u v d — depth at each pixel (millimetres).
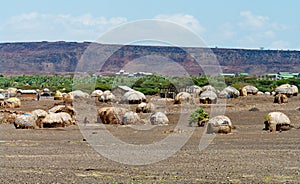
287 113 69750
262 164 32250
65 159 34125
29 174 28328
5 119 62844
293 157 35281
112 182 25984
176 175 28266
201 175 28266
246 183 26062
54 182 26062
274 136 48344
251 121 61781
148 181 26328
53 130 53594
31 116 55938
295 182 26422
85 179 26844
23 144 42594
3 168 30406
